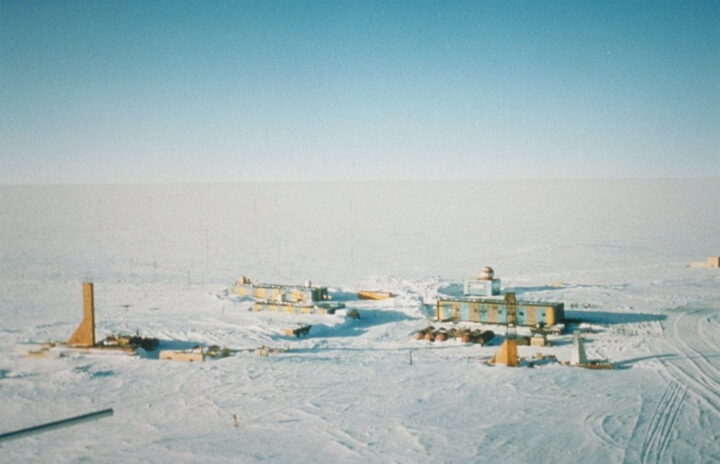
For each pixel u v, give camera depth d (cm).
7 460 1786
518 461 1677
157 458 1772
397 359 3027
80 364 2930
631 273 6119
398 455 1753
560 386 2380
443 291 5103
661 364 2645
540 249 8869
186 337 3578
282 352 3212
